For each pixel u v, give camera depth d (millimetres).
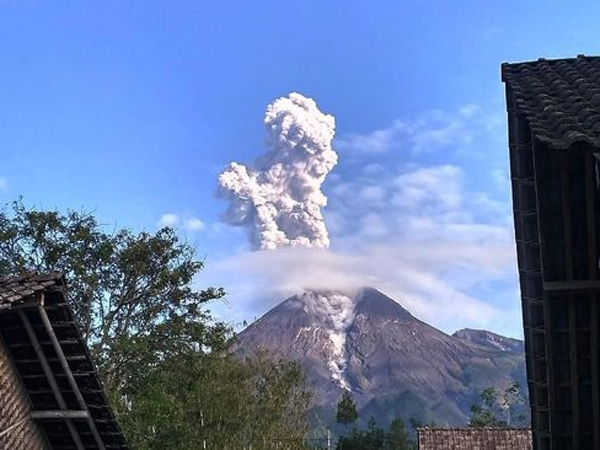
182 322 28094
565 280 7930
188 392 29375
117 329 28000
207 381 31453
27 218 26875
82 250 27562
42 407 12211
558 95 7996
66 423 12336
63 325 11039
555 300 8203
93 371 11562
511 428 34438
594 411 8852
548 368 8617
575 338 8430
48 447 12609
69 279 26922
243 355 37000
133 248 28094
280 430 35375
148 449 25797
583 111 7094
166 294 28625
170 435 26453
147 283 28469
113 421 12281
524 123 7910
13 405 11648
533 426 9531
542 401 9070
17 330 11242
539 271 8250
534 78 8820
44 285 10523
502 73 9359
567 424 9109
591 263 7812
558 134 6668
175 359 28109
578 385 8773
